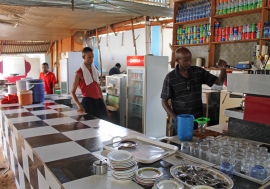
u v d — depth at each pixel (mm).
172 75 2430
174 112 2504
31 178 1800
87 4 3910
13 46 9734
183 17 4312
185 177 1165
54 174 1282
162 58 4422
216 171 1204
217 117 4324
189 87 2416
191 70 2447
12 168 2676
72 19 5242
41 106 3301
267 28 3176
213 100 4203
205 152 1437
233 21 3768
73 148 1684
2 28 6219
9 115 2740
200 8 4031
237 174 1198
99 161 1331
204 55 4262
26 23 5598
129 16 4965
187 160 1410
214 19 3867
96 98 3250
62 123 2385
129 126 4902
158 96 4477
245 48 3637
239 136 1803
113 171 1212
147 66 4266
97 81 3303
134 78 4707
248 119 1673
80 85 3215
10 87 3898
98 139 1883
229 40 3664
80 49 7695
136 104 4738
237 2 3488
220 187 1071
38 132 2076
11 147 2555
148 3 4793
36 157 1588
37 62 10859
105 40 9195
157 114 4512
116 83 5125
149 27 5004
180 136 1726
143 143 1675
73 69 6836
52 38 8867
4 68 10125
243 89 1636
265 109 1574
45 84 6176
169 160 1411
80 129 2174
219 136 1830
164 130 4652
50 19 5180
